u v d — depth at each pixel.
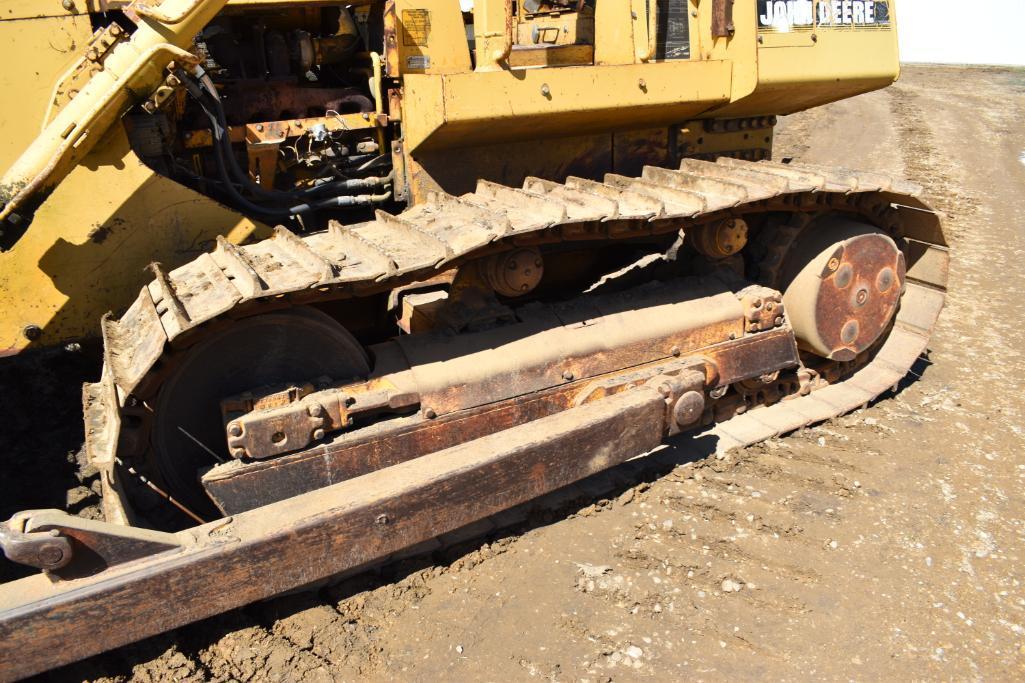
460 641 3.25
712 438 4.63
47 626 2.73
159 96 3.65
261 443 3.30
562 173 4.65
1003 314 6.73
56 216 3.77
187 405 3.43
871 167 12.55
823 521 3.95
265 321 3.41
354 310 4.30
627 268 5.07
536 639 3.26
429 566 3.65
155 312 3.28
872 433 4.78
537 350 3.91
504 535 3.85
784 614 3.38
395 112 4.20
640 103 4.30
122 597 2.82
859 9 5.02
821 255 4.74
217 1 3.63
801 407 4.98
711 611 3.39
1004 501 4.12
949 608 3.41
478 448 3.51
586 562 3.69
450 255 3.36
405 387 3.62
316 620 3.35
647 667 3.11
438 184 4.26
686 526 3.91
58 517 2.76
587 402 4.01
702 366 4.26
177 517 3.56
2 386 4.05
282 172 4.26
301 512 3.12
